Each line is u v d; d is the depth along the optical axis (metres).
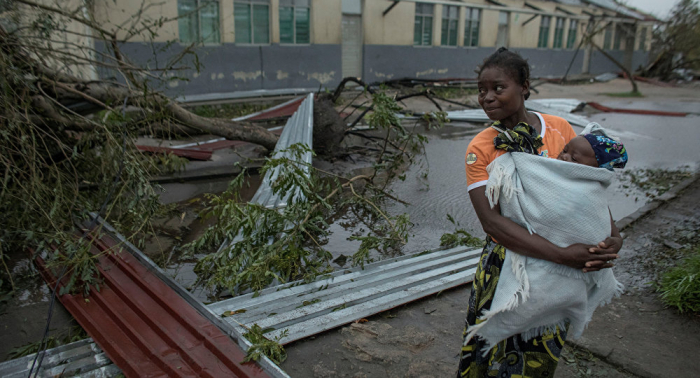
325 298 3.21
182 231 4.79
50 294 3.49
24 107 4.41
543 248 1.64
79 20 5.31
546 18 26.83
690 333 3.00
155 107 5.88
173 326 2.79
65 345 2.73
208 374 2.38
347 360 2.71
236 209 3.75
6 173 3.80
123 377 2.48
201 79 14.68
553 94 19.97
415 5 20.55
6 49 4.60
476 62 23.77
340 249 4.41
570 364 2.71
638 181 6.65
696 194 5.82
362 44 19.52
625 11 32.41
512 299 1.66
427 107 15.14
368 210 5.43
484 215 1.74
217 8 14.67
